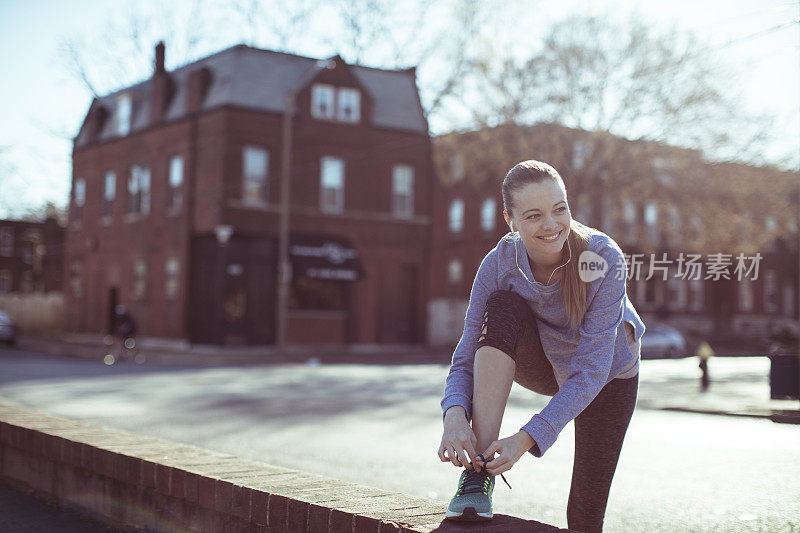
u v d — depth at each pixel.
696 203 22.69
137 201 35.09
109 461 4.17
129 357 26.27
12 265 57.97
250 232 30.98
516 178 2.57
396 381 18.03
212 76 32.69
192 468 3.69
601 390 2.84
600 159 25.53
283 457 7.59
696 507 4.71
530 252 2.63
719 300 43.09
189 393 14.82
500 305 2.62
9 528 4.14
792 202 21.39
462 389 2.66
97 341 36.59
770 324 41.25
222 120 30.72
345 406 12.77
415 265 34.69
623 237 24.23
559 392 2.56
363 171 33.50
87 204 38.81
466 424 2.52
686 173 22.83
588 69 24.08
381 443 8.66
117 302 36.31
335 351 31.52
